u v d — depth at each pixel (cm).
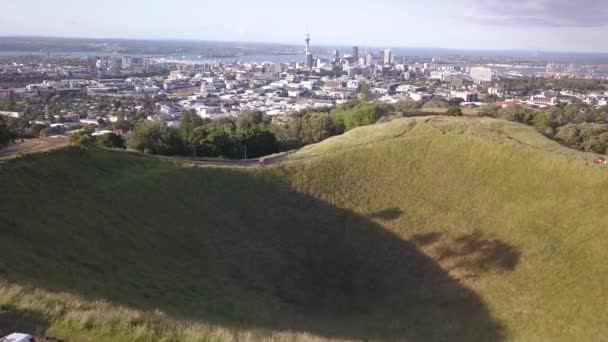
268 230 5156
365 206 5659
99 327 2161
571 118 15700
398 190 5888
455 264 4709
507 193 5472
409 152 6475
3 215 3375
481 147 6266
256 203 5475
